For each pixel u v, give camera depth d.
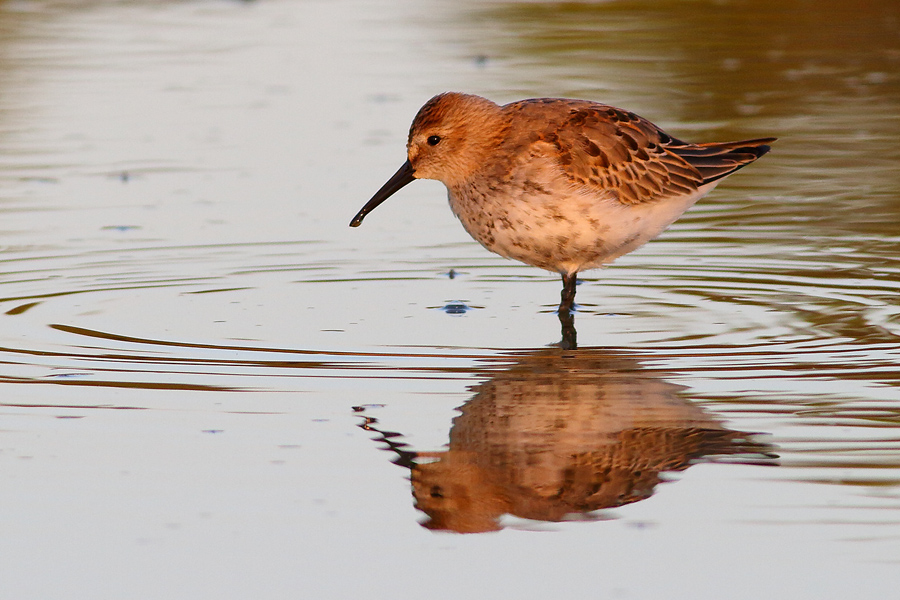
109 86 21.92
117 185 16.78
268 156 18.14
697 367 10.09
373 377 9.91
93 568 6.95
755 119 19.28
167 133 19.27
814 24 25.77
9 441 8.57
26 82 22.06
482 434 8.66
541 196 11.55
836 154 17.94
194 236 14.81
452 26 26.77
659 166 12.08
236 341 10.97
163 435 8.69
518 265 14.12
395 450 8.43
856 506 7.45
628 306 12.28
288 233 15.00
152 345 10.82
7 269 13.44
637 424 8.81
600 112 12.12
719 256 14.17
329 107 20.62
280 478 8.00
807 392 9.37
